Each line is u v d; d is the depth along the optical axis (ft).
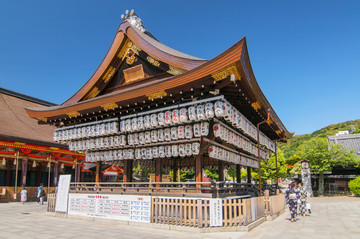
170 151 46.06
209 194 37.99
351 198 111.65
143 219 41.96
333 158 126.72
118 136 52.19
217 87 37.37
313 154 129.49
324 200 104.58
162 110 44.09
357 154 137.49
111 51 54.24
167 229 38.81
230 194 44.73
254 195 60.23
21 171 105.09
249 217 38.45
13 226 43.24
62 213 54.75
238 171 60.49
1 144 92.48
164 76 49.44
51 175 120.37
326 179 139.85
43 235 35.73
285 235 33.78
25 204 90.12
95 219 48.29
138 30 55.26
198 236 33.50
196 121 41.50
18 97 129.29
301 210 54.70
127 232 37.32
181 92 39.58
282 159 161.89
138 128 46.98
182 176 131.85
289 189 48.52
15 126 107.96
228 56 33.24
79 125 56.59
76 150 59.72
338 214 57.06
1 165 99.86
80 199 52.08
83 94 57.62
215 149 44.47
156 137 46.50
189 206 37.70
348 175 131.23
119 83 56.34
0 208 76.28
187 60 43.70
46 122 60.59
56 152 111.24
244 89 39.19
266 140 69.41
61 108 54.75
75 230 39.22
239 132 52.80
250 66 36.63
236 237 32.40
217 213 36.40
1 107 115.24
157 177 48.19
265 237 32.63
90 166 127.13
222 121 44.65
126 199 44.83
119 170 129.29
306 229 38.24
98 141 54.95
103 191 51.03
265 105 49.98
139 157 50.11
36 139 104.37
